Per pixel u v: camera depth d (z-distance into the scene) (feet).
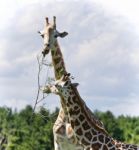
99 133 90.63
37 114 91.09
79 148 91.40
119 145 89.81
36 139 239.09
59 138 92.12
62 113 91.86
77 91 90.58
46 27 88.94
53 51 90.27
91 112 92.38
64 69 91.30
